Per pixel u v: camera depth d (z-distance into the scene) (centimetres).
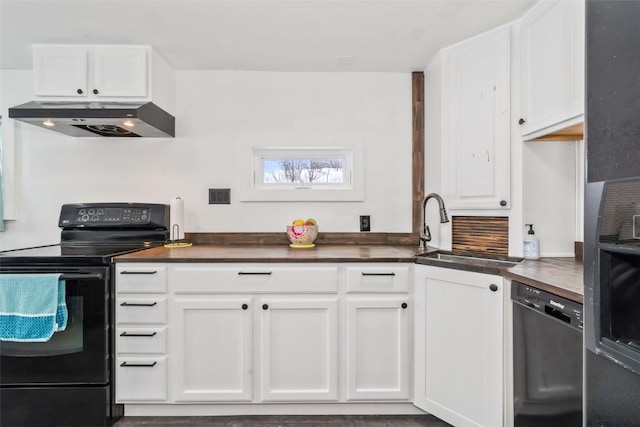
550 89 159
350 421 184
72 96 206
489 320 154
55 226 244
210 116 246
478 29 192
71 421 174
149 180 246
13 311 164
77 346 173
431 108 232
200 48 213
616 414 80
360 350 182
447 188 212
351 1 167
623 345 78
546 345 126
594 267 85
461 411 164
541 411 129
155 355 179
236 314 181
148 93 210
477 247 204
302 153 252
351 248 224
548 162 185
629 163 75
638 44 73
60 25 186
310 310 182
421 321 180
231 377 181
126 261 179
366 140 248
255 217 248
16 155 242
